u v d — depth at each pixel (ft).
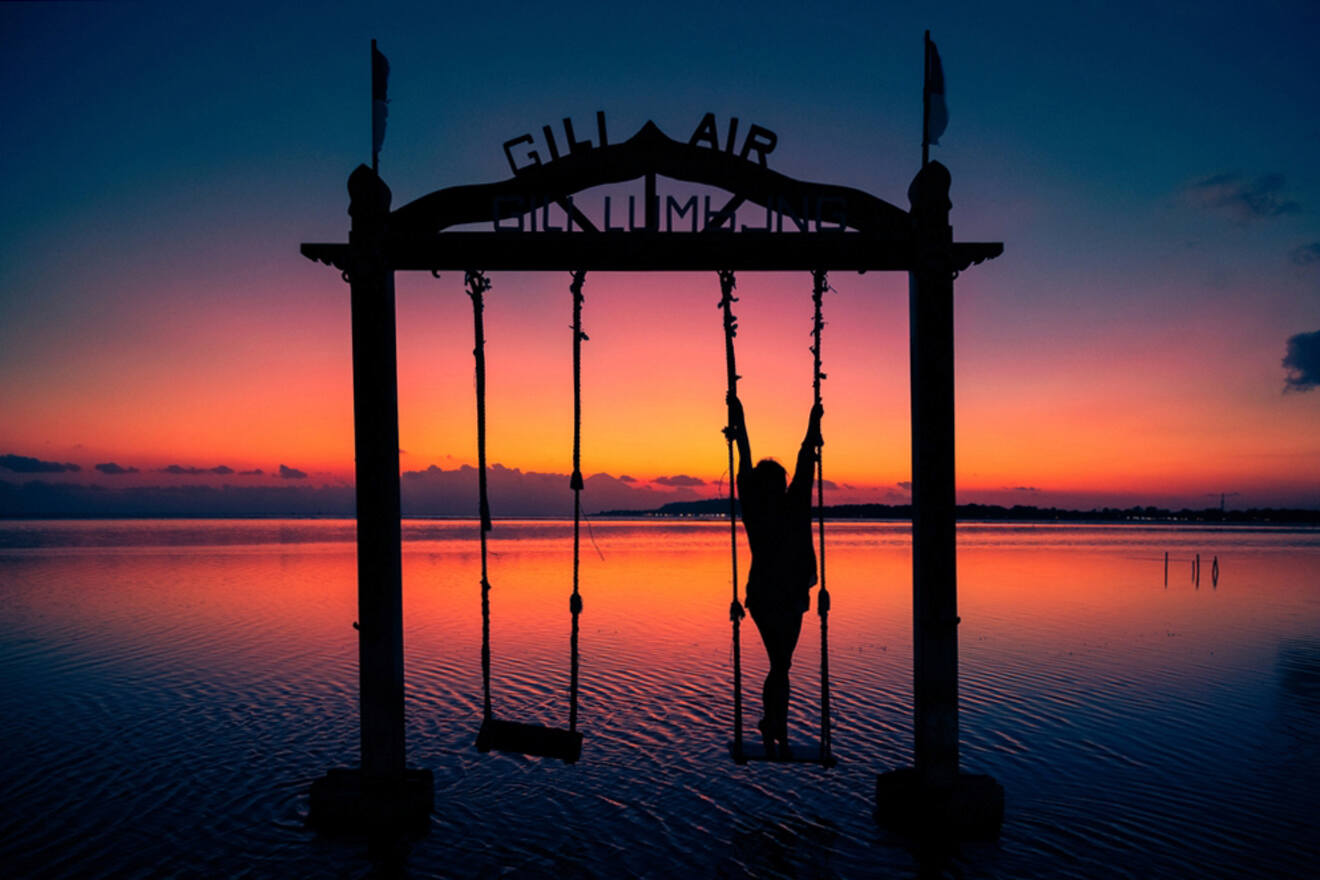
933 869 18.98
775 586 18.84
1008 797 23.66
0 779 24.67
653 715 33.14
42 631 54.60
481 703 34.76
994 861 19.29
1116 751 28.30
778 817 22.13
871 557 149.89
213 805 22.56
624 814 22.35
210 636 52.47
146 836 20.43
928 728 20.57
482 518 19.27
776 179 20.71
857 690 37.52
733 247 20.04
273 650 47.34
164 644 49.37
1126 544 252.83
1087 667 44.06
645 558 146.92
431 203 20.80
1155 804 23.12
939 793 20.59
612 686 38.37
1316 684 39.78
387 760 20.65
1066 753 28.07
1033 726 31.63
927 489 20.18
